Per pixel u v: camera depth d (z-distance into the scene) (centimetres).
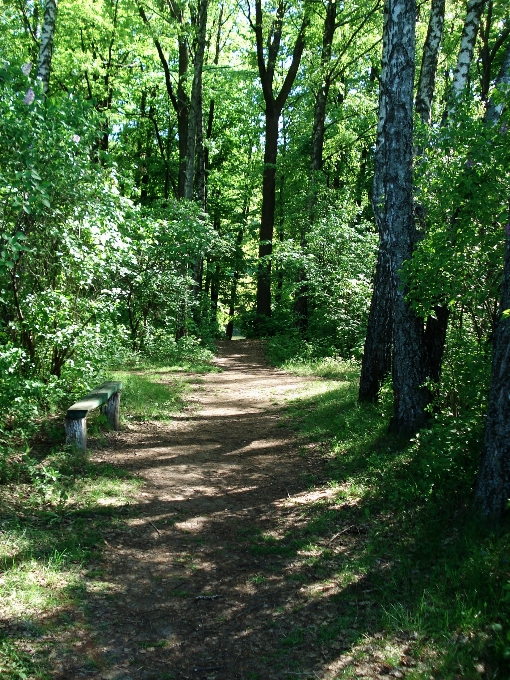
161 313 1553
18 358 572
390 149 667
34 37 1727
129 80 2212
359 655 321
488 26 1480
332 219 1698
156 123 2638
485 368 540
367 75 2336
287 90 2416
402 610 355
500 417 427
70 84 1973
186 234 1445
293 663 321
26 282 717
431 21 892
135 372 1305
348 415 830
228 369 1555
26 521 463
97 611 361
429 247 591
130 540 469
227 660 325
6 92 611
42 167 621
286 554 455
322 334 1784
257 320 2575
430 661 309
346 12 1984
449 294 582
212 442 795
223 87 2498
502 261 548
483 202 552
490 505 430
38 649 313
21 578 372
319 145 2116
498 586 358
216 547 470
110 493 558
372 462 613
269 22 2194
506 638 309
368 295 1280
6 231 595
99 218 698
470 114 616
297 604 382
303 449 746
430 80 900
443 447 511
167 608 376
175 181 2731
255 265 2505
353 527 491
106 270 810
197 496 586
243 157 3206
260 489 612
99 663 313
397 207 664
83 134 672
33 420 700
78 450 634
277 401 1072
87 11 1706
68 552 424
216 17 2306
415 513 490
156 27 1764
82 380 762
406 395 668
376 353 859
